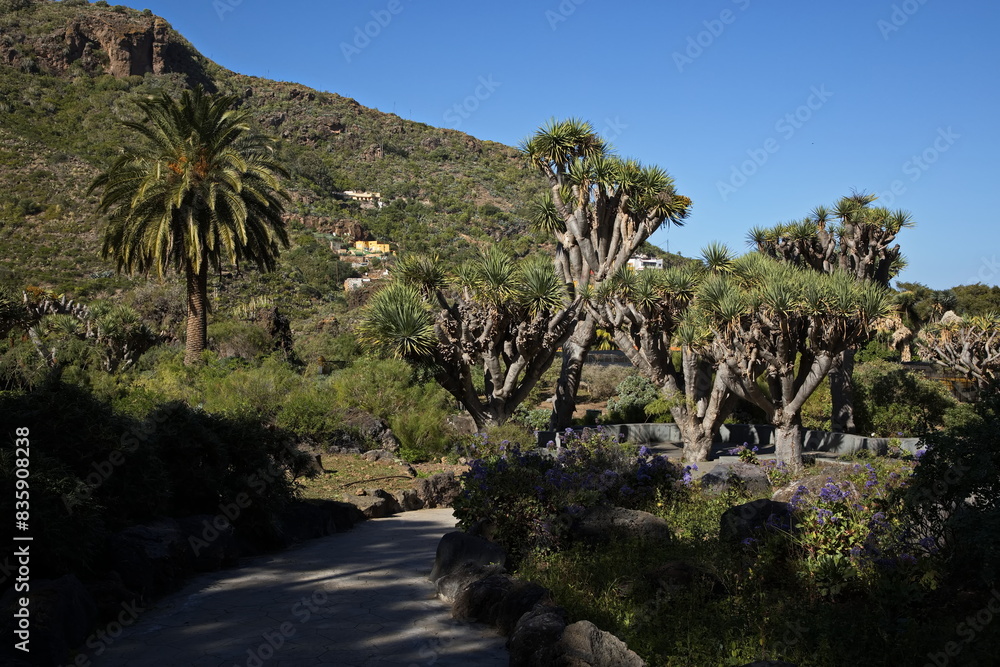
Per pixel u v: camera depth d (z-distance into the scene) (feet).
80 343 80.02
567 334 57.26
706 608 16.46
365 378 57.57
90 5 376.07
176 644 16.25
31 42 321.11
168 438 25.17
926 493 17.01
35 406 20.13
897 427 66.90
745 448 44.32
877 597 15.69
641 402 77.82
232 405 52.01
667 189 58.70
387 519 34.99
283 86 458.09
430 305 54.49
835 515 19.15
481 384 80.12
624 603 17.26
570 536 23.53
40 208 204.64
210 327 103.24
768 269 50.24
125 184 79.71
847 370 66.64
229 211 80.74
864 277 63.46
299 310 185.47
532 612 16.10
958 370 75.05
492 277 54.08
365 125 433.89
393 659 15.56
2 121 247.09
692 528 25.11
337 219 296.10
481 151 445.37
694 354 53.26
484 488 24.36
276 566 24.03
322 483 39.27
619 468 31.83
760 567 18.66
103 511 20.51
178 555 21.68
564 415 64.44
